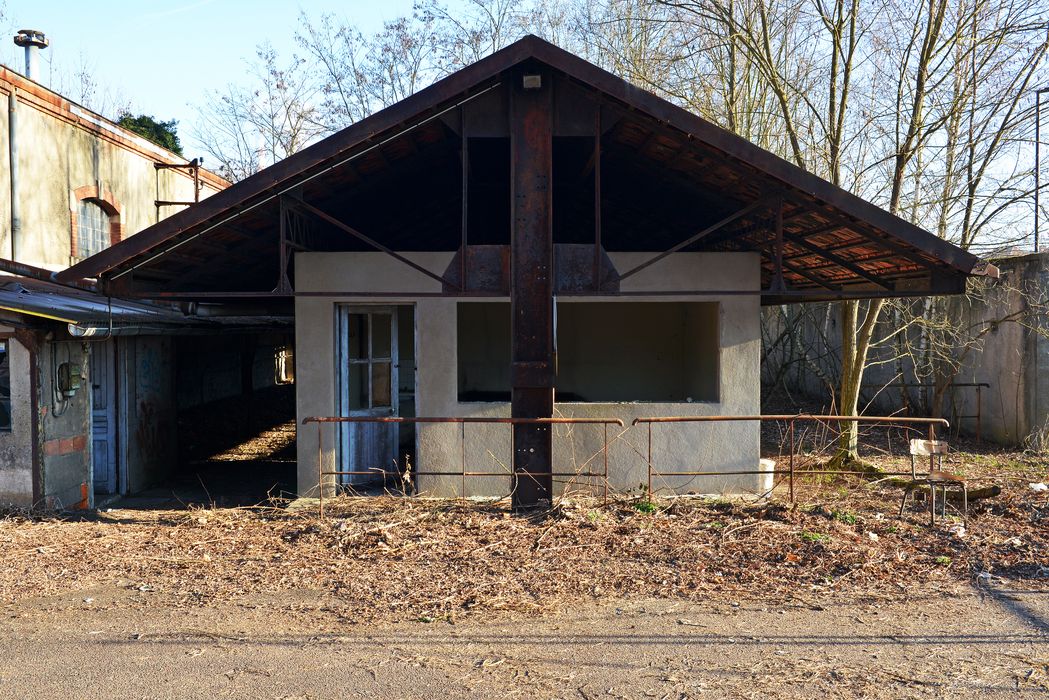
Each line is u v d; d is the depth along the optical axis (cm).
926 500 767
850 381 1098
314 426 865
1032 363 1172
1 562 632
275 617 512
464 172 731
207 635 483
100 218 1455
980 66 1153
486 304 1200
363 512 761
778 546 639
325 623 502
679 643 468
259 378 2009
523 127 719
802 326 1861
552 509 740
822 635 479
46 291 1044
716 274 873
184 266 856
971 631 483
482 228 1156
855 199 697
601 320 1218
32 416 819
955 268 716
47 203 1253
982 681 415
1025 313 1177
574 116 728
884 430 1433
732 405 876
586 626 494
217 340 1595
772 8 1262
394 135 722
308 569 607
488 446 865
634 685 414
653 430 867
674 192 924
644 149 820
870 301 1194
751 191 818
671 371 1214
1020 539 655
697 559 615
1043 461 1089
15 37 1534
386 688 411
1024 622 496
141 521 780
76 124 1338
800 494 843
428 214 1090
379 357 938
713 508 756
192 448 1362
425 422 807
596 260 735
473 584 569
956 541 650
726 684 414
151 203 1628
